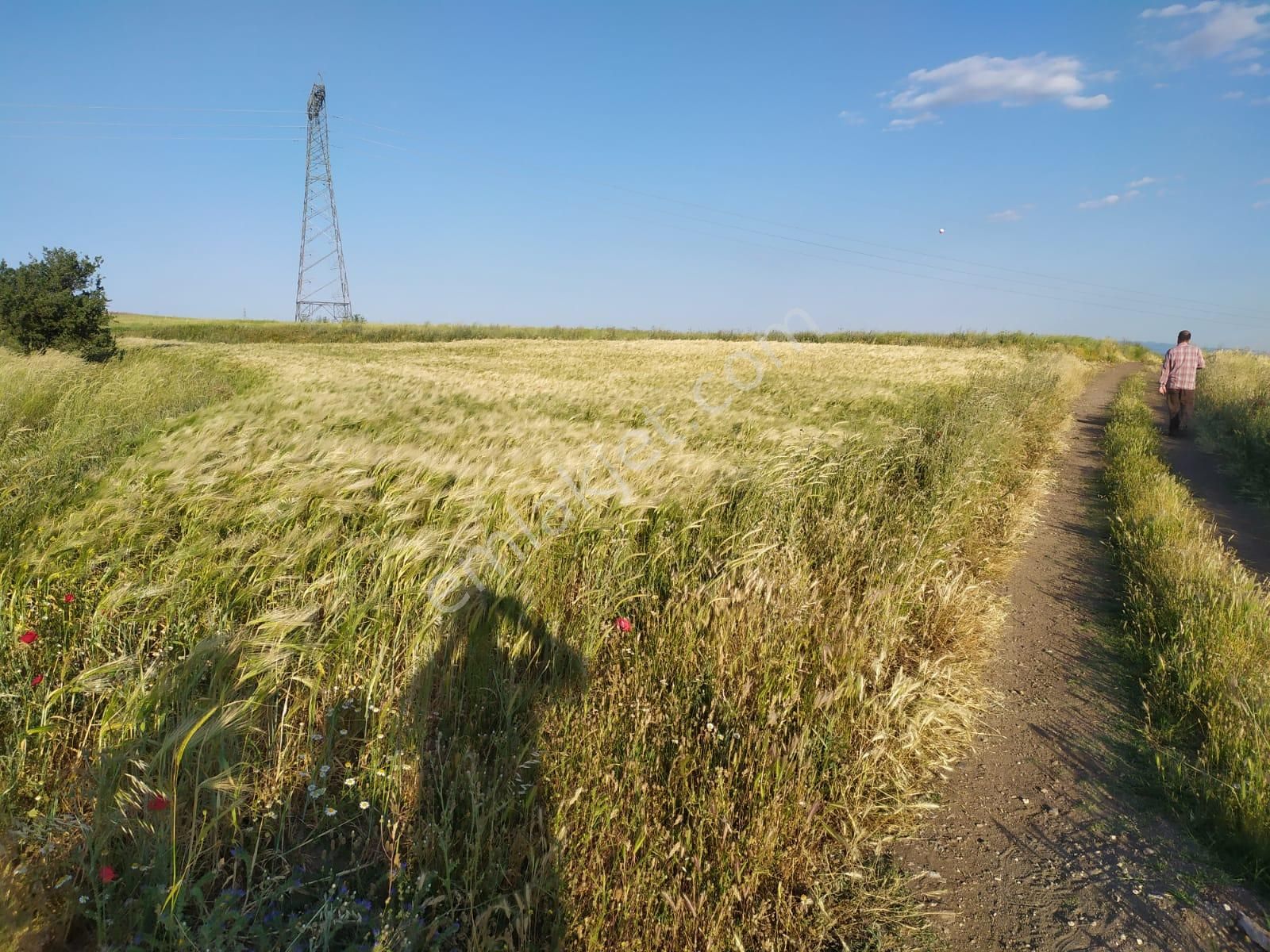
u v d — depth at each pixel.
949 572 5.71
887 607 4.54
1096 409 20.62
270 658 3.11
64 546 3.66
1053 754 3.95
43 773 3.03
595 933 2.45
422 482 5.13
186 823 2.86
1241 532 8.12
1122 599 6.05
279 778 3.12
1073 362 33.97
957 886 3.00
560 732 3.37
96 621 3.46
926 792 3.61
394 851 2.88
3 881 2.39
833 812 3.22
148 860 2.69
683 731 3.37
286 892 2.66
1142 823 3.36
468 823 2.90
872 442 8.78
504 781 3.09
